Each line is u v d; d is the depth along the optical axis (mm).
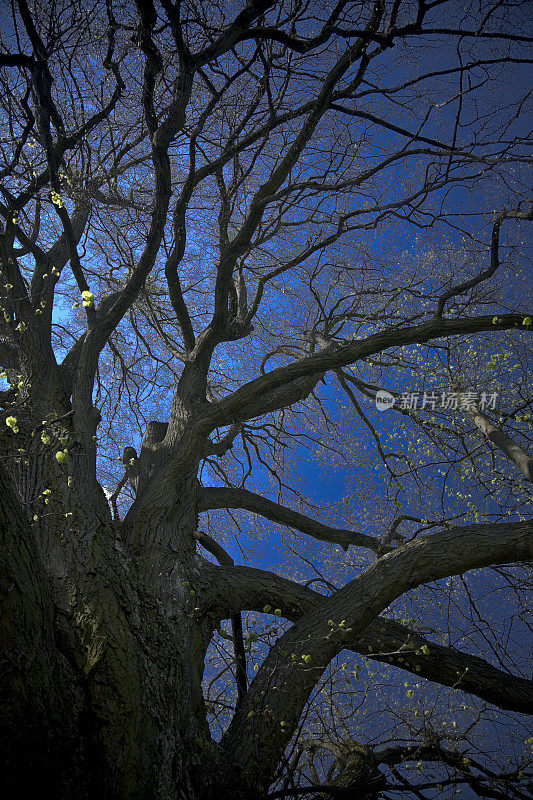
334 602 4605
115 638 3580
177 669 4016
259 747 4059
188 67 4344
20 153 5344
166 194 5211
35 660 3033
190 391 6109
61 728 3131
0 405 5289
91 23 4680
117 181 6617
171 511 5148
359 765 4426
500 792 3711
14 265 5352
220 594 4879
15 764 3002
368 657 4215
